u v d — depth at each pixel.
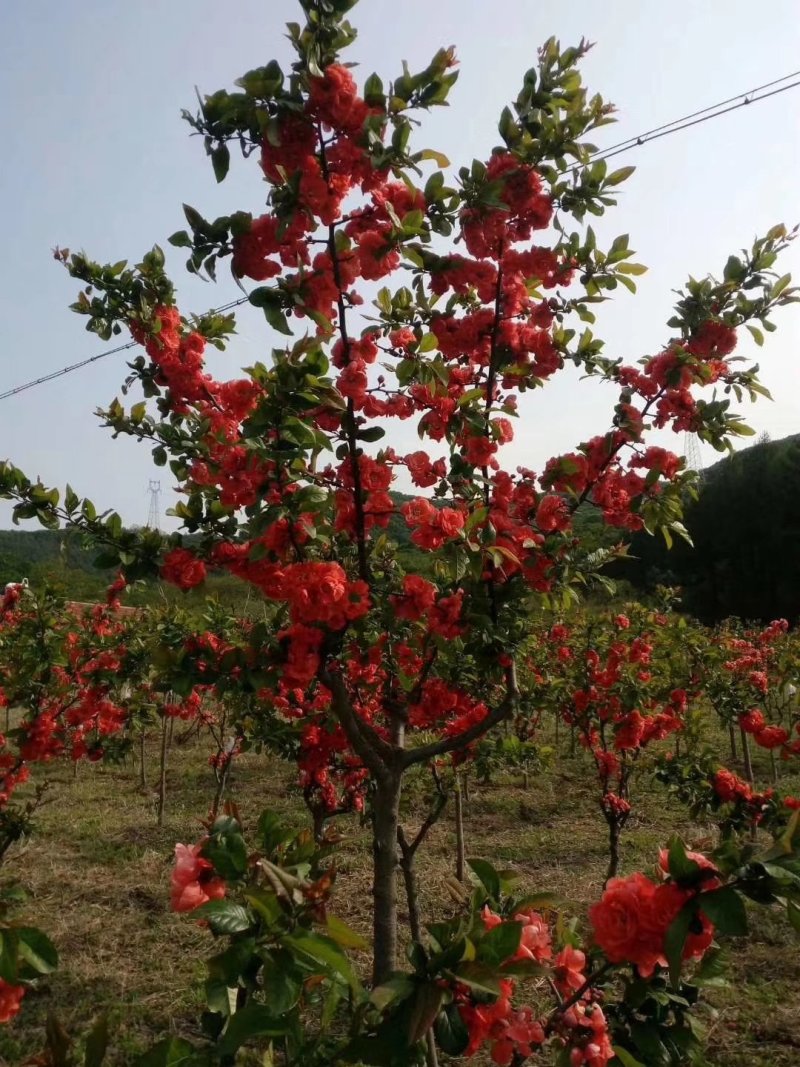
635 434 2.79
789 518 21.72
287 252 2.24
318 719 3.92
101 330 3.02
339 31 1.99
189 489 2.91
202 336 3.11
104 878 5.37
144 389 2.99
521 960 1.43
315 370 2.12
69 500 2.62
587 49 2.37
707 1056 3.30
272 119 1.95
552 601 2.77
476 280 2.55
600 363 2.83
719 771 4.04
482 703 3.76
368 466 2.56
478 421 2.61
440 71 2.04
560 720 9.09
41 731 4.66
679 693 5.43
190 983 3.94
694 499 2.99
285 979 1.30
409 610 2.51
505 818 6.83
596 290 2.74
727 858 1.35
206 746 9.94
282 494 2.15
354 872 5.38
